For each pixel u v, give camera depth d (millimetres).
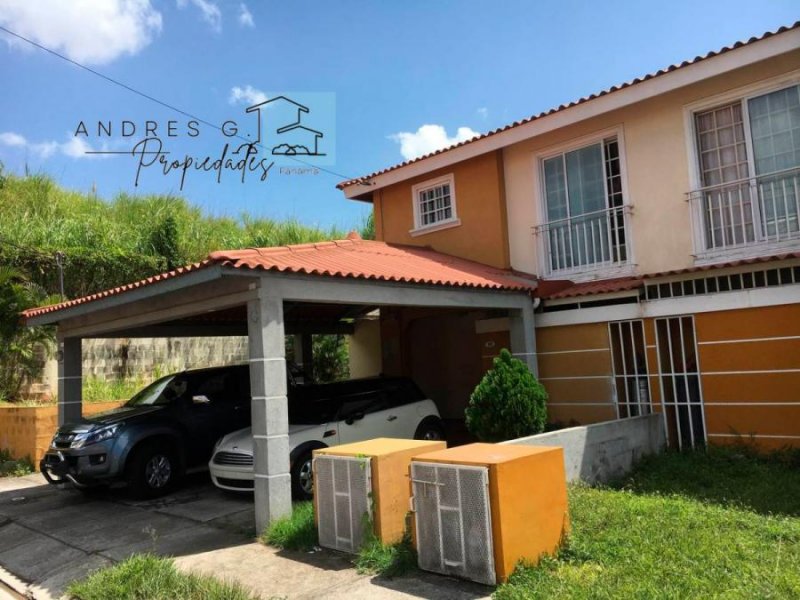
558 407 10305
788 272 8055
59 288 14055
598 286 10070
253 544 6551
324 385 9766
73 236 15570
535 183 11836
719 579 4477
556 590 4426
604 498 6707
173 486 9531
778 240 9016
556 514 5180
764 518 5895
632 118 10625
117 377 14539
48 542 7391
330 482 5992
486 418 8133
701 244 9758
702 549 5059
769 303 8133
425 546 5145
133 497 9094
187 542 6867
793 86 9062
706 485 7523
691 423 8859
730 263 8414
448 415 14117
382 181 14109
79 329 10008
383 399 9789
